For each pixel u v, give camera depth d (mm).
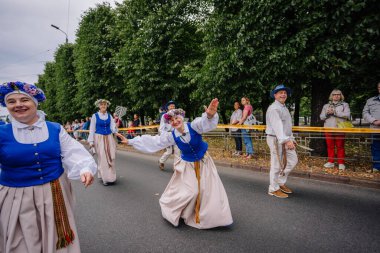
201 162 3166
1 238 1860
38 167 1874
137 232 3199
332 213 3494
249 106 7590
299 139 6824
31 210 1840
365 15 5254
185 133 3068
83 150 2096
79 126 20875
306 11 5816
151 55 12148
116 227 3383
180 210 3201
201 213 3092
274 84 6992
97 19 16375
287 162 4215
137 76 12578
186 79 12148
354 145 5629
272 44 6461
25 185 1840
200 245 2801
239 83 7586
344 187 4578
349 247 2658
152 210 3898
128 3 13594
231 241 2855
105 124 5641
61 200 1947
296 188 4660
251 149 7219
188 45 12242
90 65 16406
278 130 3910
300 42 5703
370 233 2918
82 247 2924
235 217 3480
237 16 7035
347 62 5449
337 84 6820
